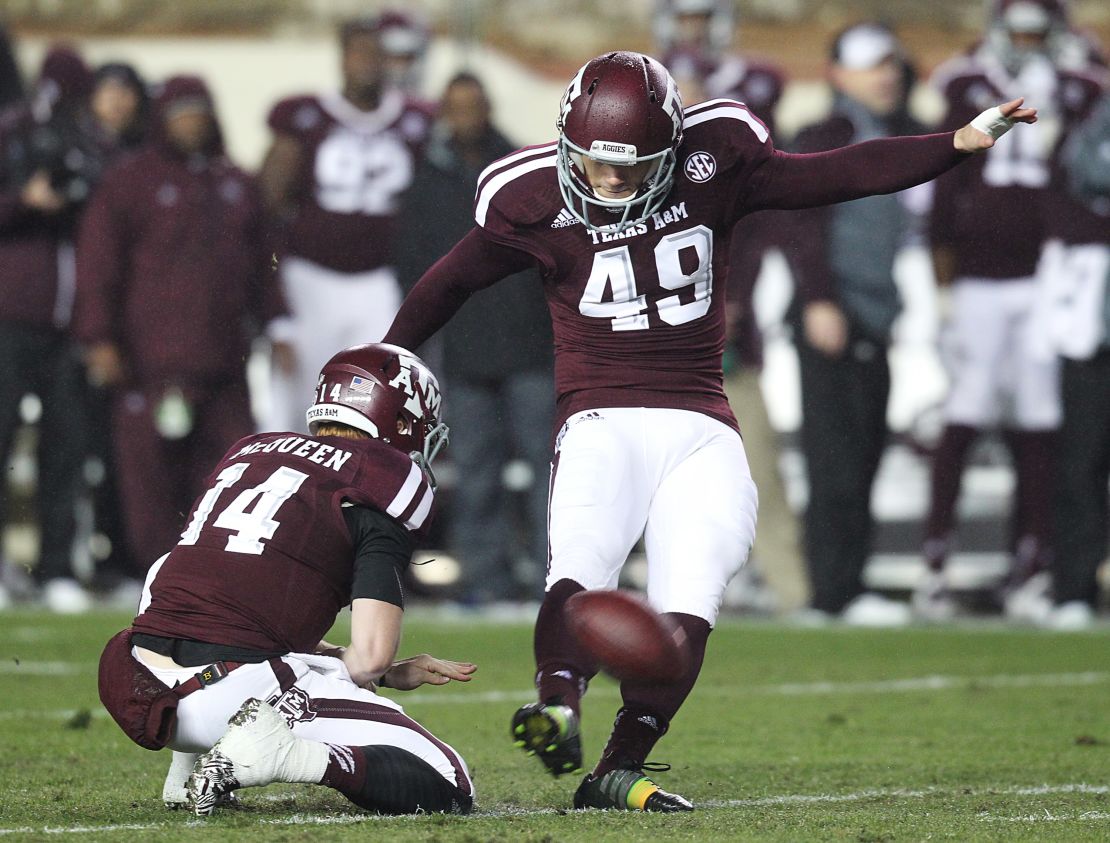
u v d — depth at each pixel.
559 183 15.29
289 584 14.17
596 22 68.12
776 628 33.53
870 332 34.00
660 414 15.41
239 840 12.88
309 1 61.69
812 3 65.94
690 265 15.38
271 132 34.16
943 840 13.48
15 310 34.41
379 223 34.25
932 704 23.86
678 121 14.90
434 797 14.49
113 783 16.70
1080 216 33.19
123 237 33.22
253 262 33.69
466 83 32.75
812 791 16.77
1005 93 33.88
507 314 32.69
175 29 59.97
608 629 13.34
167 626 14.10
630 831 13.52
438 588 38.75
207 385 33.38
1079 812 15.16
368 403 14.83
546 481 33.19
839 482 34.44
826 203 15.61
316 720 14.15
